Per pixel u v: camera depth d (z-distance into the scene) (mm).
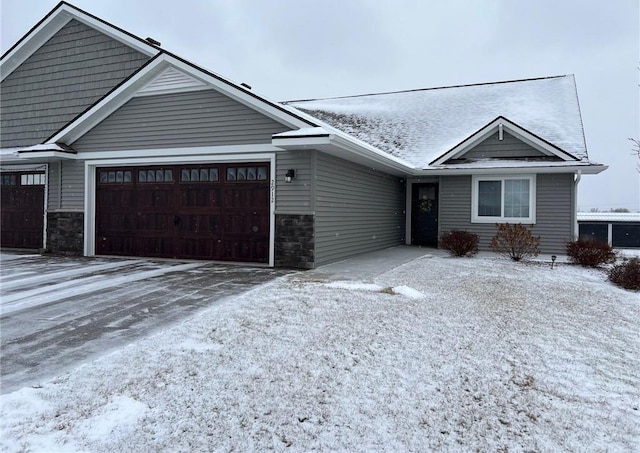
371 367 4223
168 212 10945
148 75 10617
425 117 18344
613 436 3260
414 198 16594
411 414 3451
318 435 3152
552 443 3141
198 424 3244
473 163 13711
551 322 5883
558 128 14828
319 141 8414
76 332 5176
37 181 13078
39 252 12414
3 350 4605
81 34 14859
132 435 3094
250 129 9891
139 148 10977
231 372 4059
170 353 4465
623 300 7414
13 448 2914
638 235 20609
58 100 15180
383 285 7547
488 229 13836
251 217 10094
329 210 10203
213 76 9906
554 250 13148
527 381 4098
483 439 3170
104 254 11703
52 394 3623
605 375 4309
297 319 5523
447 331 5273
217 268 9477
